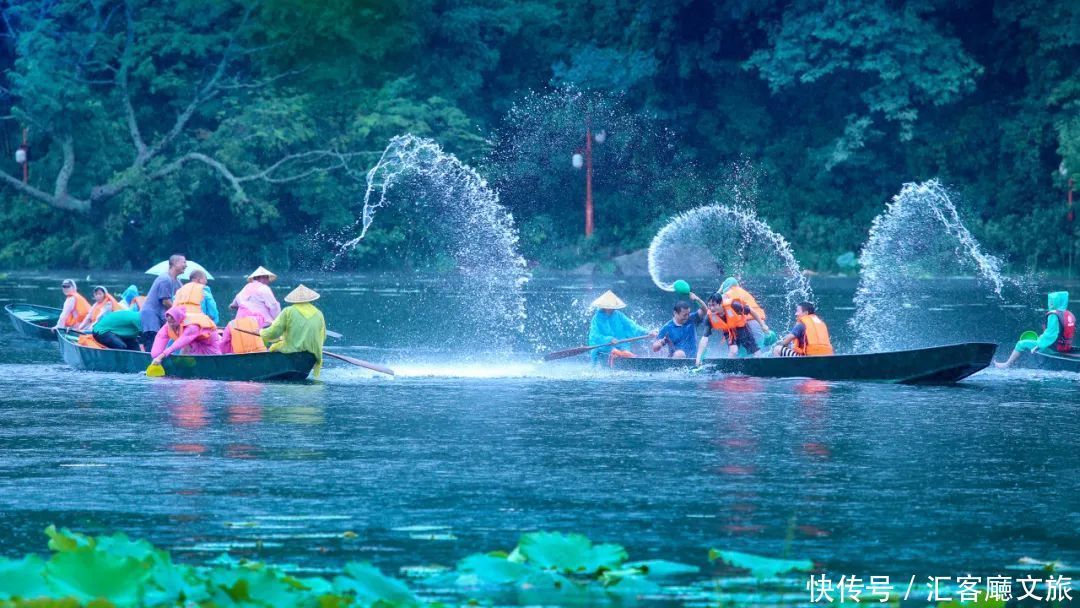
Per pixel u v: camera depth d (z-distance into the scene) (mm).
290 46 57062
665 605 6090
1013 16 55875
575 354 19078
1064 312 19062
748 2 56656
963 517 8250
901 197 56094
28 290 40562
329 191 55750
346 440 11445
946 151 57000
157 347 17625
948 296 40000
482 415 13320
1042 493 9047
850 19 54812
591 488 9172
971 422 12859
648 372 18188
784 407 14117
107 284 44031
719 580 6605
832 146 57594
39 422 12531
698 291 42062
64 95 54719
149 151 55938
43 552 7094
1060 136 53312
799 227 57500
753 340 18844
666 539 7578
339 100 57500
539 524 7973
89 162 56969
